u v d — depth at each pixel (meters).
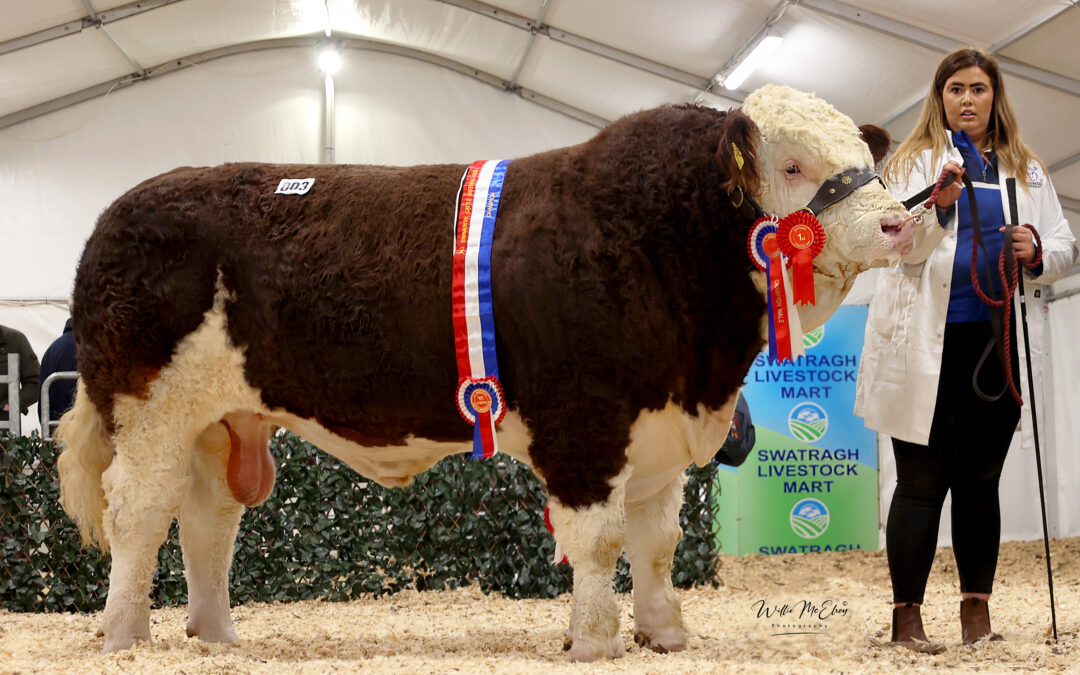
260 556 6.26
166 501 3.70
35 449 6.22
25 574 6.13
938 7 7.83
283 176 3.82
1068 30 7.61
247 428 3.82
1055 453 10.53
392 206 3.57
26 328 12.61
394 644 4.09
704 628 4.58
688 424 3.40
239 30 12.88
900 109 9.92
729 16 9.51
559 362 3.28
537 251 3.34
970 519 3.80
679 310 3.33
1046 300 10.59
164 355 3.67
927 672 3.11
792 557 9.20
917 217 3.19
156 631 4.73
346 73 13.75
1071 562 8.63
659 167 3.38
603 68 11.89
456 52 13.23
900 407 3.67
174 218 3.70
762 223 3.30
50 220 12.88
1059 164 9.52
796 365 9.62
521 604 6.06
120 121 13.24
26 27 10.82
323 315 3.53
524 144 13.70
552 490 3.33
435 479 6.45
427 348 3.45
